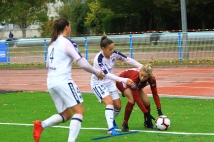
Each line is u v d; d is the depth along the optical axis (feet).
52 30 34.40
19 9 206.28
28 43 158.10
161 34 140.26
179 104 59.41
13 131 44.14
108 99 41.14
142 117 50.21
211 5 222.69
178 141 37.14
